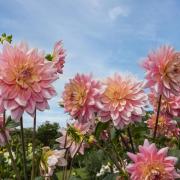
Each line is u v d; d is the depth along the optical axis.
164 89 0.74
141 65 0.75
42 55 0.62
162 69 0.73
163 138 1.02
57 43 0.80
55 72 0.61
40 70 0.61
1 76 0.59
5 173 1.04
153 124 1.02
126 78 0.75
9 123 0.71
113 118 0.71
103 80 0.75
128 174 0.70
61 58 0.79
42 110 0.60
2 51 0.61
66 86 0.73
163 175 0.63
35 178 0.70
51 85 0.61
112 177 0.72
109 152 0.81
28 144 1.06
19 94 0.59
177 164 0.71
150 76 0.74
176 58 0.74
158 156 0.64
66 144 0.78
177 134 1.05
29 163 0.96
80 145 0.77
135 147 0.86
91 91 0.72
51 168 0.70
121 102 0.72
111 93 0.73
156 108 0.96
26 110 0.60
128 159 0.78
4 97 0.59
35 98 0.60
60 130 0.79
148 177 0.63
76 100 0.72
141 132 0.85
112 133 0.78
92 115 0.72
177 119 0.99
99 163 1.03
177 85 0.74
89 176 1.05
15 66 0.60
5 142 0.71
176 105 0.94
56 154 0.71
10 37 0.83
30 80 0.60
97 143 0.78
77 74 0.73
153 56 0.74
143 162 0.64
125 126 0.74
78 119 0.73
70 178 0.80
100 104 0.71
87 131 0.79
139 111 0.72
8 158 1.06
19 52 0.60
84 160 1.06
